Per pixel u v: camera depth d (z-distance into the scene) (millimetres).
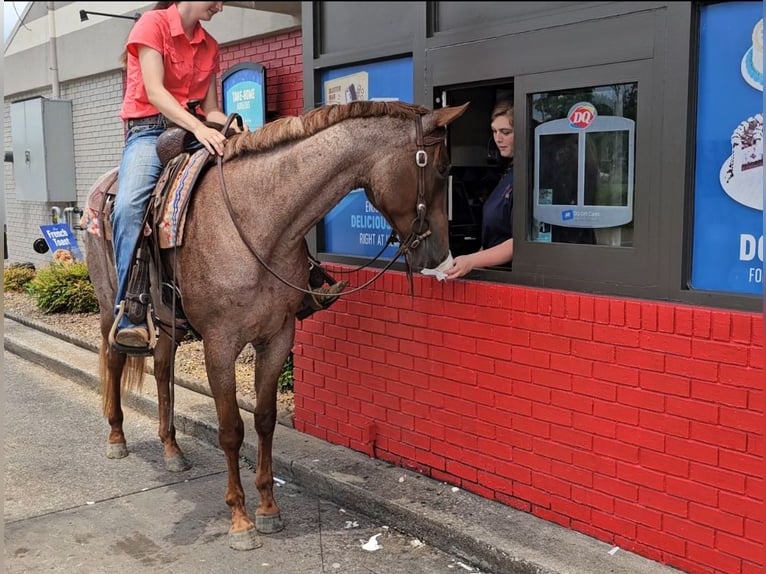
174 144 3699
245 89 6469
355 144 3314
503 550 3279
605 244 3359
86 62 9383
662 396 3062
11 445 5059
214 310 3441
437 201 3400
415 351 4094
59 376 6871
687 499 3025
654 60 3055
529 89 3512
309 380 4793
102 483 4430
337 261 4602
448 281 3869
